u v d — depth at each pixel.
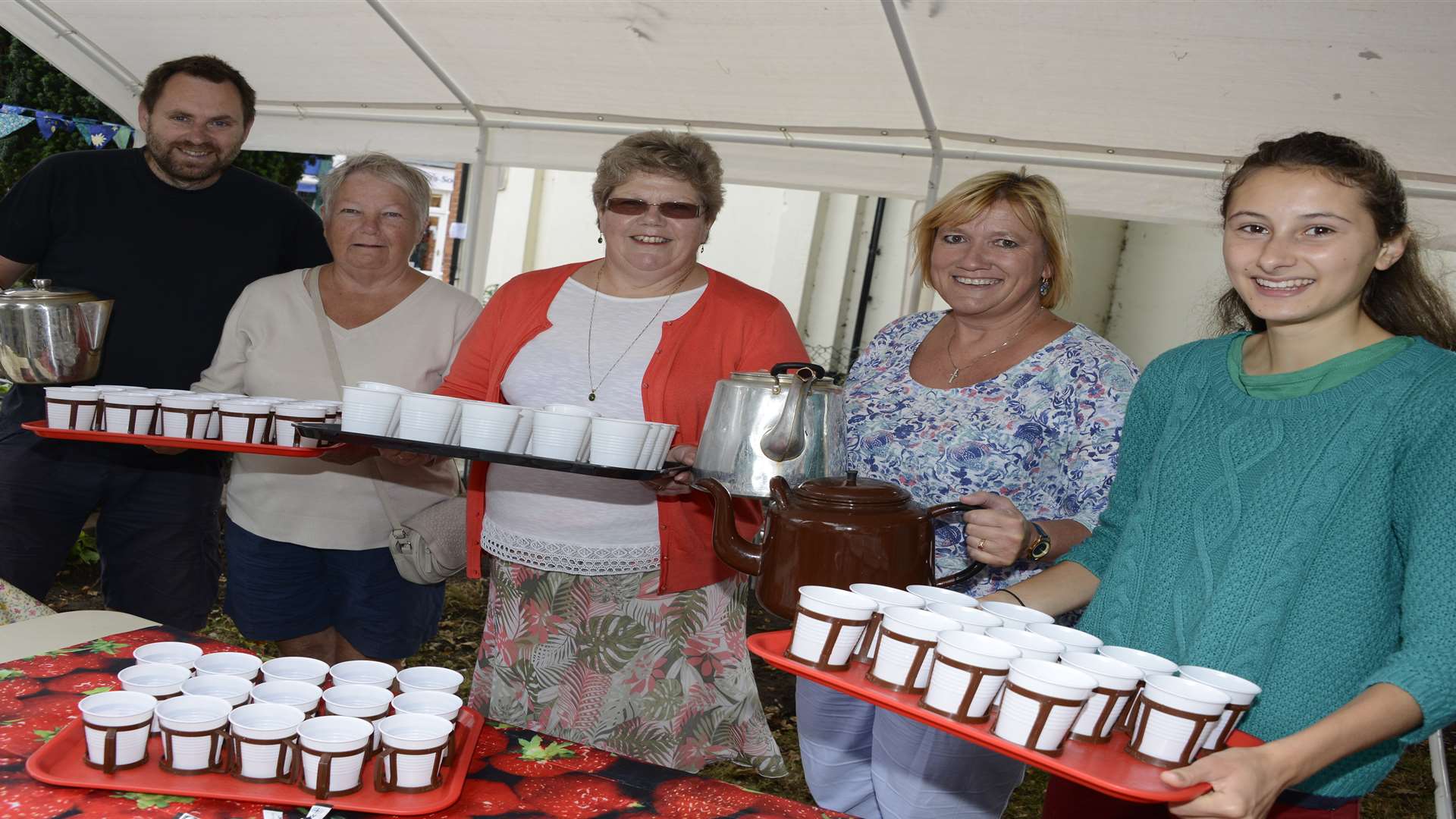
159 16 5.00
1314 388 1.44
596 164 5.46
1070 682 1.21
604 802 1.32
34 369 2.73
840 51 4.21
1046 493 2.07
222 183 3.15
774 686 4.55
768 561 1.66
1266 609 1.40
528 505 2.37
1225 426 1.50
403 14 4.65
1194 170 4.36
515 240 13.55
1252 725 1.41
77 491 3.11
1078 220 10.68
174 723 1.25
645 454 2.02
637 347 2.34
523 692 2.43
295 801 1.23
